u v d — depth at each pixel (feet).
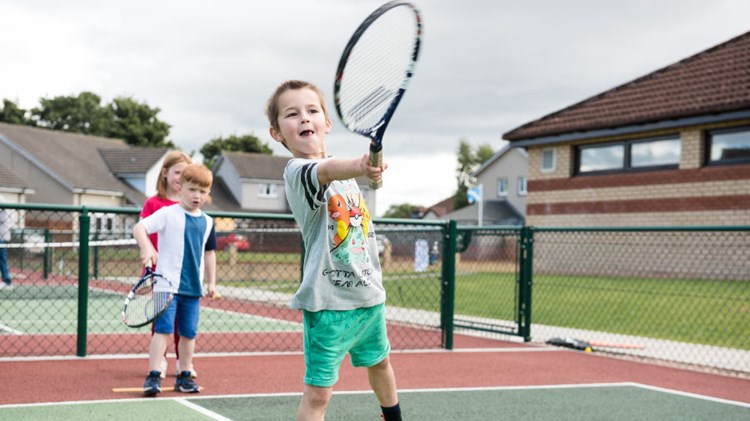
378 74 8.84
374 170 8.48
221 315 37.35
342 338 10.32
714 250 55.06
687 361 24.66
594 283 49.73
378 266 11.07
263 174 184.75
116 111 264.31
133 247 45.19
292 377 20.15
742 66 62.44
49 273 53.06
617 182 66.59
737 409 17.19
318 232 10.20
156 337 16.97
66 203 134.31
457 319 33.06
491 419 15.69
